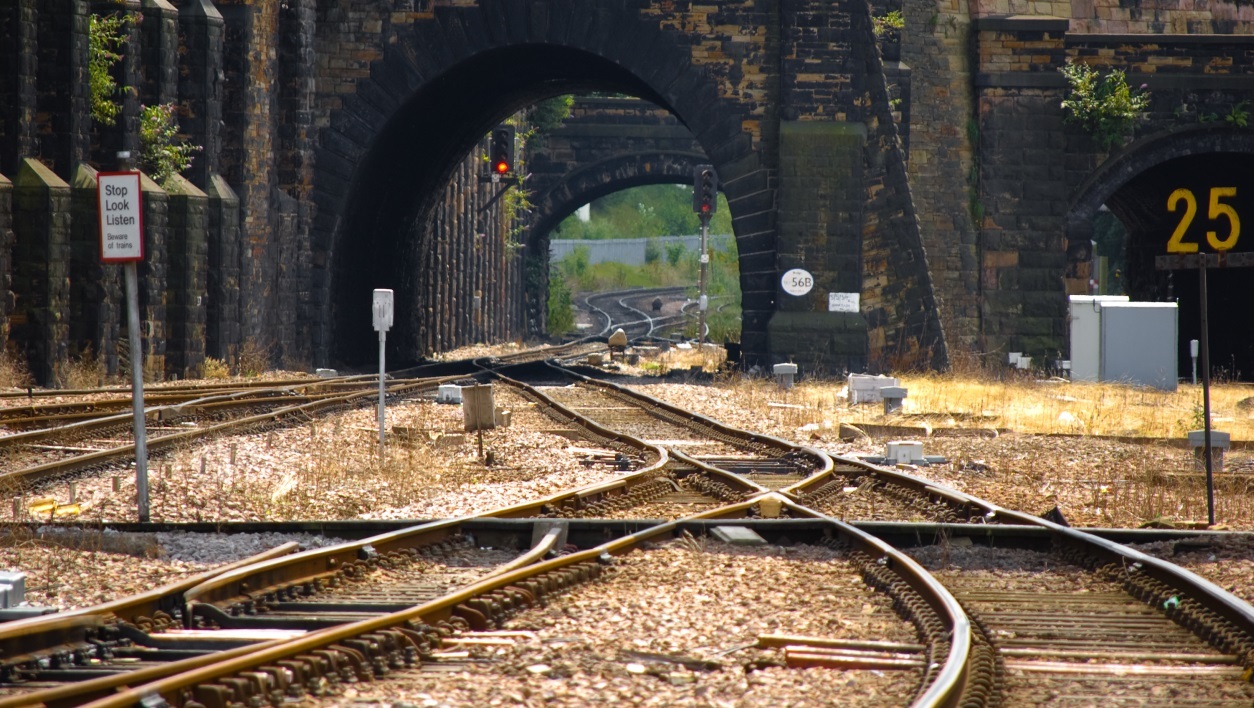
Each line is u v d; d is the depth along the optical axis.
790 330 151.00
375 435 77.12
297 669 24.19
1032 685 25.88
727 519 45.75
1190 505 59.25
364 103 155.25
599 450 76.81
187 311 122.50
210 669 22.73
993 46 165.62
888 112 152.25
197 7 129.62
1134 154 166.88
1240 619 29.88
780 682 25.86
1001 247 165.88
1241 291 191.38
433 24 154.62
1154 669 27.25
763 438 77.94
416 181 182.50
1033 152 166.00
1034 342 165.38
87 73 111.94
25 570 37.28
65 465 56.16
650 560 39.50
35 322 105.81
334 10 155.00
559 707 23.81
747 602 34.06
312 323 156.50
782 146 151.00
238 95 138.62
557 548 42.00
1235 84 166.25
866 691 25.11
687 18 153.12
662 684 25.64
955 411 103.44
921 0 166.12
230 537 43.34
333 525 44.09
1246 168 177.62
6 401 91.81
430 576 37.38
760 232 153.88
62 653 26.28
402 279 192.62
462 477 63.56
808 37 151.25
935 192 165.38
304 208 154.00
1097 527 48.19
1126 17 170.88
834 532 44.44
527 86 187.62
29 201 105.19
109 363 112.75
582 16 153.12
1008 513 47.91
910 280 153.38
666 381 155.25
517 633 29.17
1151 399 120.44
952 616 29.52
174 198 121.94
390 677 25.59
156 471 58.44
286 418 84.12
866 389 111.19
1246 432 93.12
